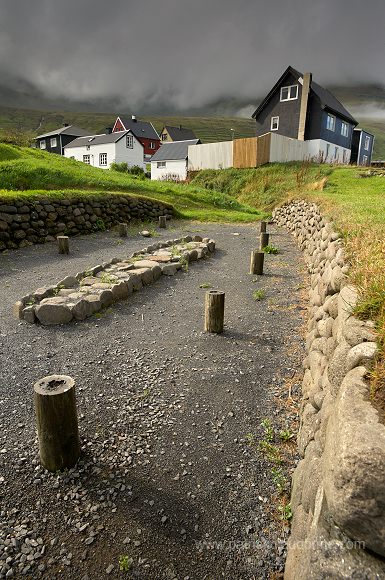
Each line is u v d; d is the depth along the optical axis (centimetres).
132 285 599
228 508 222
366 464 104
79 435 279
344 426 120
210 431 289
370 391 135
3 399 317
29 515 213
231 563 191
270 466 255
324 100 2867
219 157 2448
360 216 562
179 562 191
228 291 632
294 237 1172
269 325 488
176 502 225
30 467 247
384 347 157
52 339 429
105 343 425
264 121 3141
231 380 359
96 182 1504
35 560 189
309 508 165
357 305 207
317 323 359
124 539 201
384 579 100
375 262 275
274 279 704
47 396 230
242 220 1542
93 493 229
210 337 450
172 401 324
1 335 432
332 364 195
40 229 1004
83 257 853
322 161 2523
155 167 3512
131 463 254
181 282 675
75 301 494
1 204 900
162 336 449
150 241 1073
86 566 187
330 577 109
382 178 1858
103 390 336
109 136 4700
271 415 309
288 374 371
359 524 105
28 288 608
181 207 1639
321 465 158
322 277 424
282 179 2098
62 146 5588
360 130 3609
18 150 1741
